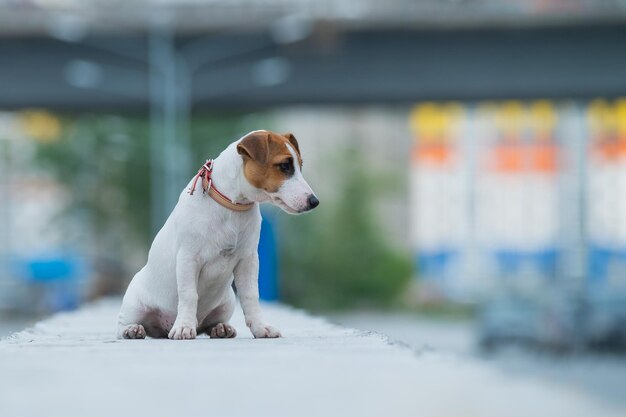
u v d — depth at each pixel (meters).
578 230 78.81
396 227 80.19
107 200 56.38
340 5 35.38
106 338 9.11
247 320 8.51
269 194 8.01
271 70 36.75
